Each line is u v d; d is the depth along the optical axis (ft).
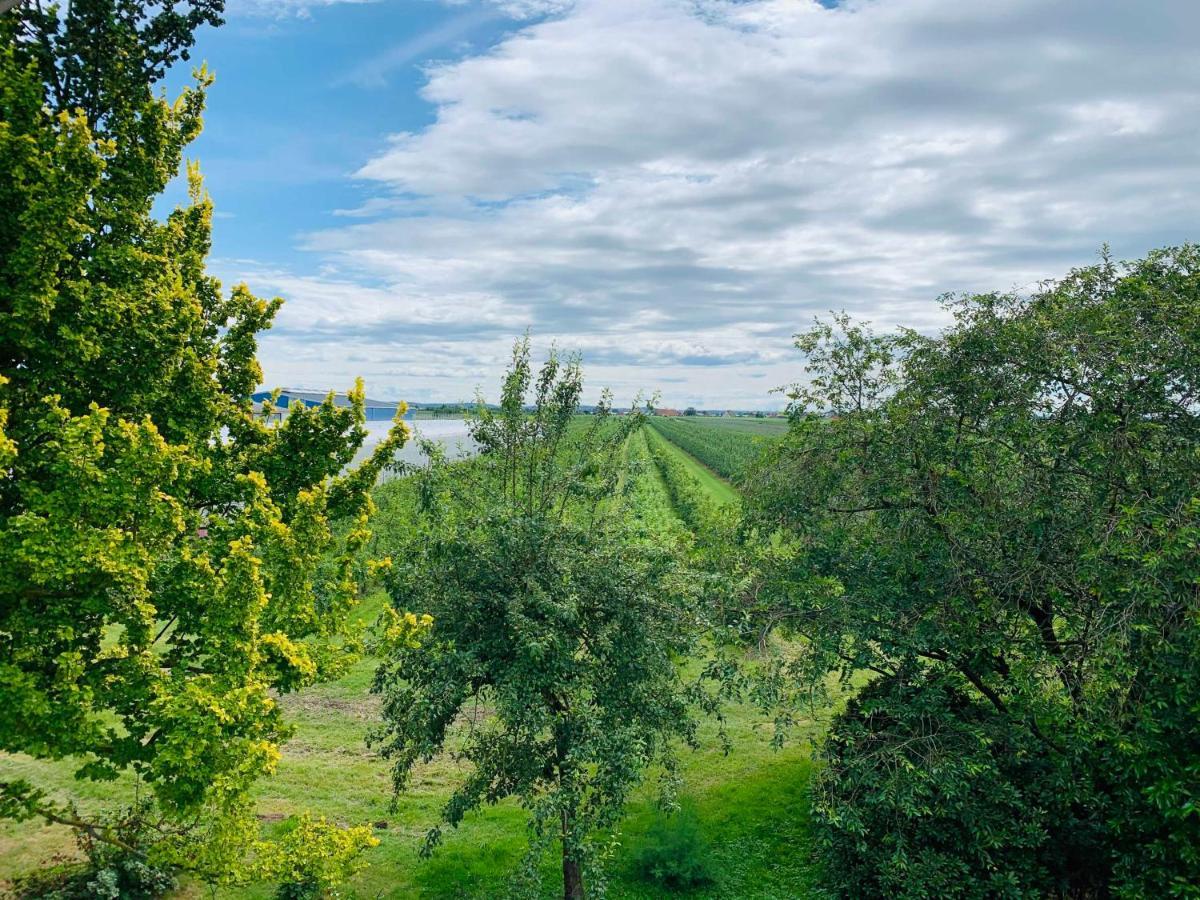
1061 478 35.29
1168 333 33.01
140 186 29.96
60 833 42.39
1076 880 36.27
